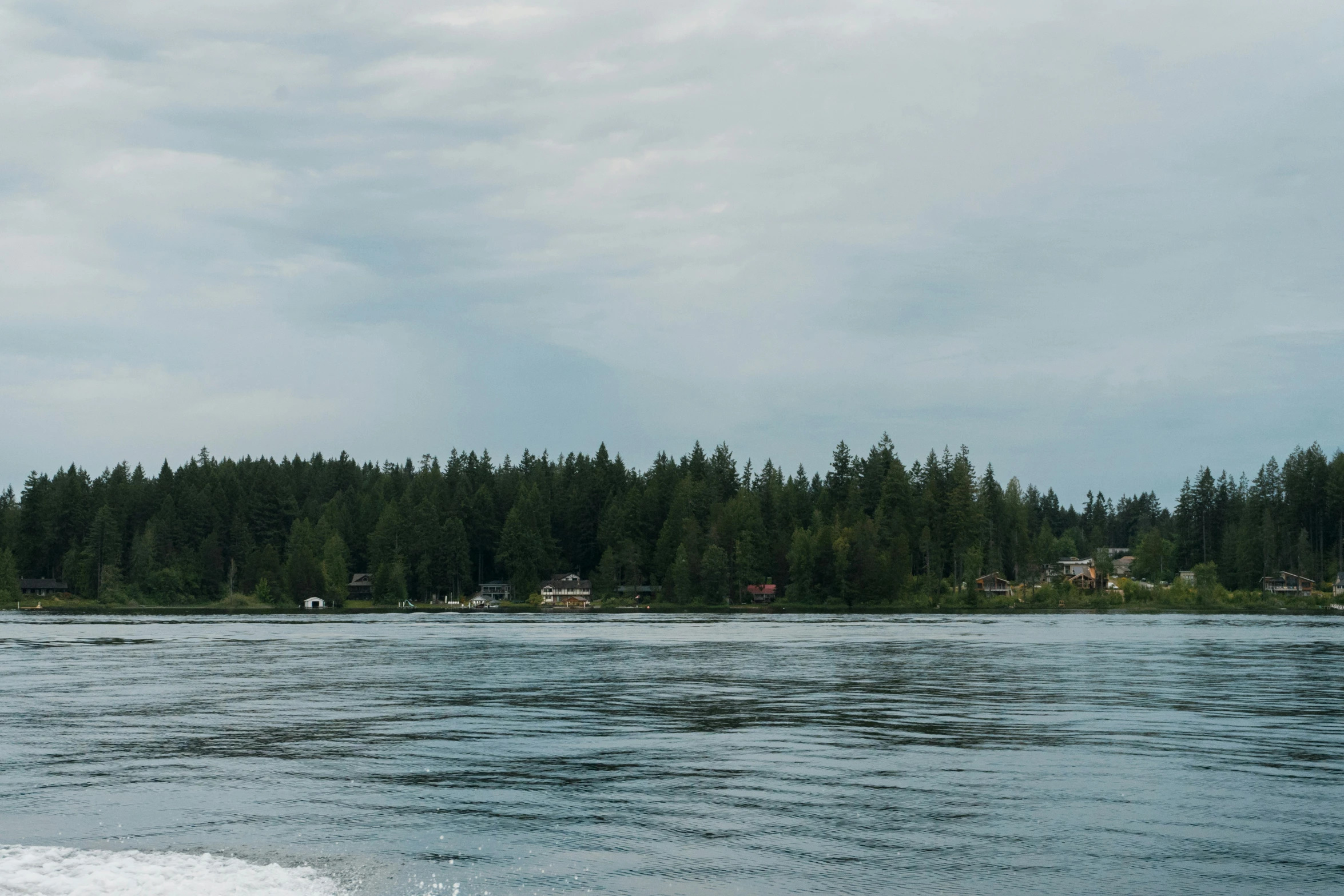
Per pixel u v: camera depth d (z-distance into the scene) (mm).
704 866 17812
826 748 29469
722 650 75125
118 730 33219
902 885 16844
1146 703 40000
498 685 47750
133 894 15906
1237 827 20406
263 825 20578
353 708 38594
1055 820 20922
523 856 18375
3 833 20047
